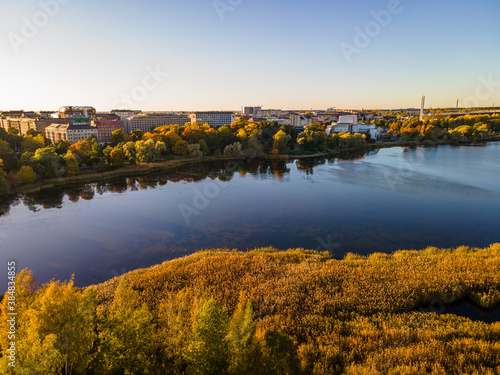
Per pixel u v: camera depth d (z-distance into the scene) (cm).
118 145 14462
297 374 1889
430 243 5500
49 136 19650
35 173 10119
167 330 2317
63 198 8756
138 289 3569
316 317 2852
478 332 2512
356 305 3112
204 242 5756
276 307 3078
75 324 1855
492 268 3744
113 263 5012
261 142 17312
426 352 2195
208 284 3619
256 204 8019
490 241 5547
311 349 2322
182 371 2012
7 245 5678
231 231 6256
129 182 10781
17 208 7862
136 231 6319
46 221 6912
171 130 16350
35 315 1817
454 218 6719
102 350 1889
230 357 1866
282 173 12262
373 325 2739
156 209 7725
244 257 4531
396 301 3153
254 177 11575
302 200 8319
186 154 15188
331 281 3647
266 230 6275
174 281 3712
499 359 2112
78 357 1822
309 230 6225
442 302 3191
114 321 1953
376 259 4444
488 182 9819
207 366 1822
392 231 6072
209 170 13062
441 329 2583
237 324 2009
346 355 2275
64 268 4862
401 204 7762
